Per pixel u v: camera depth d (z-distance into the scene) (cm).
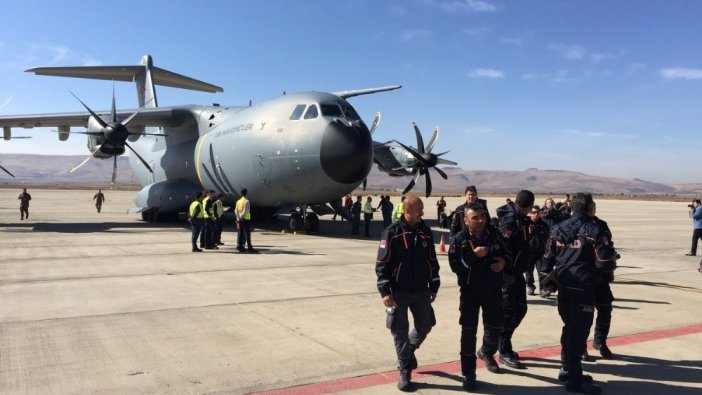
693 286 988
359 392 452
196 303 767
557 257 486
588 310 470
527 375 506
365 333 626
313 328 645
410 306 482
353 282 945
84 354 535
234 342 584
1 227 1983
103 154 1997
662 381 493
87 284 895
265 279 966
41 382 458
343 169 1600
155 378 472
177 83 2792
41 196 5588
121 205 3953
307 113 1670
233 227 2069
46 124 2119
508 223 545
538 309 786
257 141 1761
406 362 459
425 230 471
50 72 2311
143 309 727
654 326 691
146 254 1273
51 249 1339
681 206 5862
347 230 2075
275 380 473
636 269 1205
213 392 443
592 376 505
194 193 2141
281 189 1759
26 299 775
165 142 2412
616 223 2848
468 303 475
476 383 474
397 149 2214
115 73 2592
